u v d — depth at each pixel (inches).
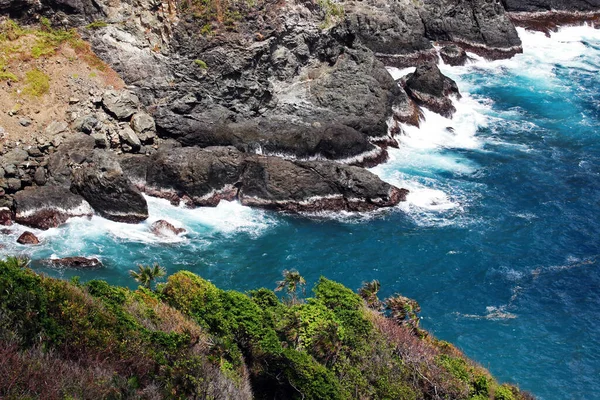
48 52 2851.9
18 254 2359.7
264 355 1820.9
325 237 2625.5
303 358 1817.2
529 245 2645.2
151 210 2645.2
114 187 2554.1
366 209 2765.7
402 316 2155.5
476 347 2251.5
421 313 2347.4
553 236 2694.4
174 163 2677.2
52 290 1656.0
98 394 1440.7
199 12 2965.1
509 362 2214.6
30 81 2775.6
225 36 2945.4
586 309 2405.3
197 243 2539.4
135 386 1528.1
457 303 2396.7
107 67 2908.5
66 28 2923.2
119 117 2790.4
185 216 2657.5
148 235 2544.3
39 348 1491.1
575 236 2699.3
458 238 2655.0
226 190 2736.2
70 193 2564.0
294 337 1907.0
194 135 2827.3
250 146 2844.5
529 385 2149.4
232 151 2758.4
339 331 1947.6
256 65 2960.1
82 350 1558.8
